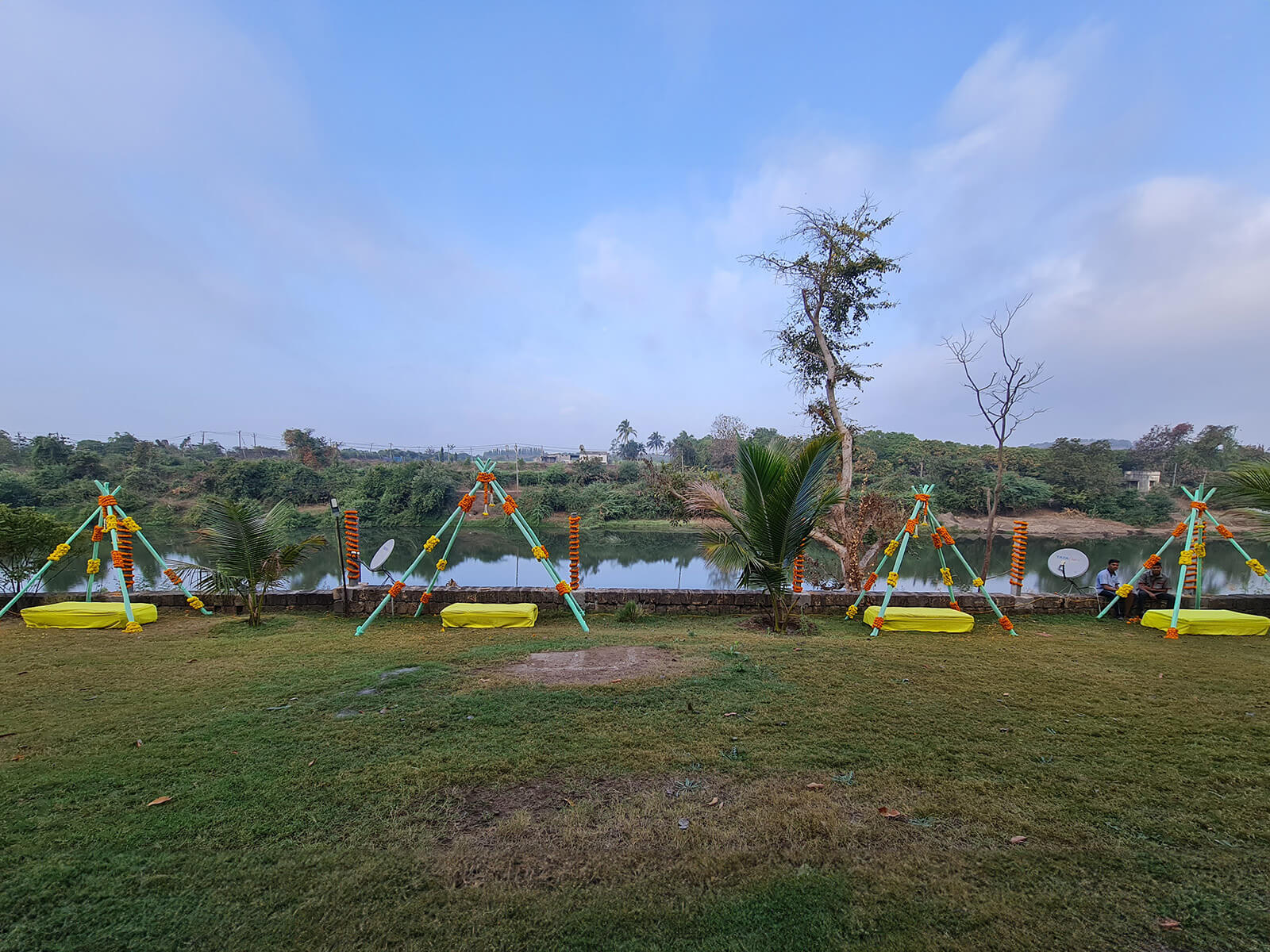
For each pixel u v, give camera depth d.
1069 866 2.30
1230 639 6.60
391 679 4.62
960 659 5.43
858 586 12.13
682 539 31.27
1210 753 3.32
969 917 2.03
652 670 4.88
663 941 1.93
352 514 8.66
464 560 25.44
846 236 13.49
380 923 2.00
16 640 6.32
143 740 3.45
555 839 2.47
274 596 8.30
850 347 14.19
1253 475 6.84
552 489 38.25
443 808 2.71
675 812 2.67
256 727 3.65
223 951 1.87
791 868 2.29
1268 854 2.37
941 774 3.04
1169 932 1.96
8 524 8.05
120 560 7.21
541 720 3.77
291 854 2.37
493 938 1.94
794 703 4.10
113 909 2.05
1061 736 3.55
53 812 2.65
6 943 1.90
